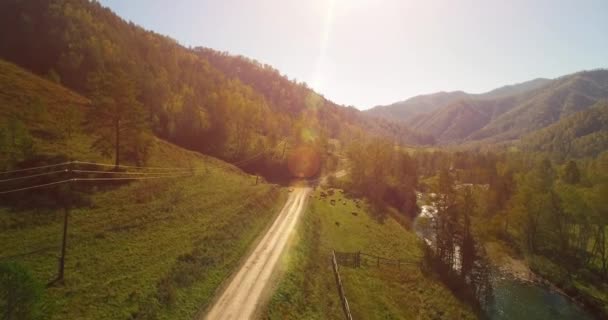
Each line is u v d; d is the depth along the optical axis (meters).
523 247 64.19
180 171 63.62
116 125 50.94
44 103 59.41
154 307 24.97
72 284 25.05
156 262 31.16
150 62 143.62
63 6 123.94
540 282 52.56
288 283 33.72
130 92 51.81
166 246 34.84
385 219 74.19
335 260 43.59
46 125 54.72
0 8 104.12
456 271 51.09
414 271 48.50
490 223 69.81
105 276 27.14
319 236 54.59
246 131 113.19
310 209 68.12
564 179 89.38
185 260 33.25
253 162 109.19
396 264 49.97
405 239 64.50
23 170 38.91
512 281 52.72
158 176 55.94
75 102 71.06
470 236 51.81
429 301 40.78
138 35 183.00
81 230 33.12
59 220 33.72
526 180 78.81
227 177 73.12
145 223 38.66
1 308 15.95
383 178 98.81
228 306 28.50
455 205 53.75
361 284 40.69
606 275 49.59
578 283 49.72
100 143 51.84
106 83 50.50
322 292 35.44
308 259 42.44
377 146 103.00
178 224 41.28
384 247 57.09
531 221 61.59
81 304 23.14
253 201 59.66
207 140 105.56
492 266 57.94
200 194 54.56
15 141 40.84
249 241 44.84
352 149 110.44
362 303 36.19
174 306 26.33
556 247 59.38
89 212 37.09
